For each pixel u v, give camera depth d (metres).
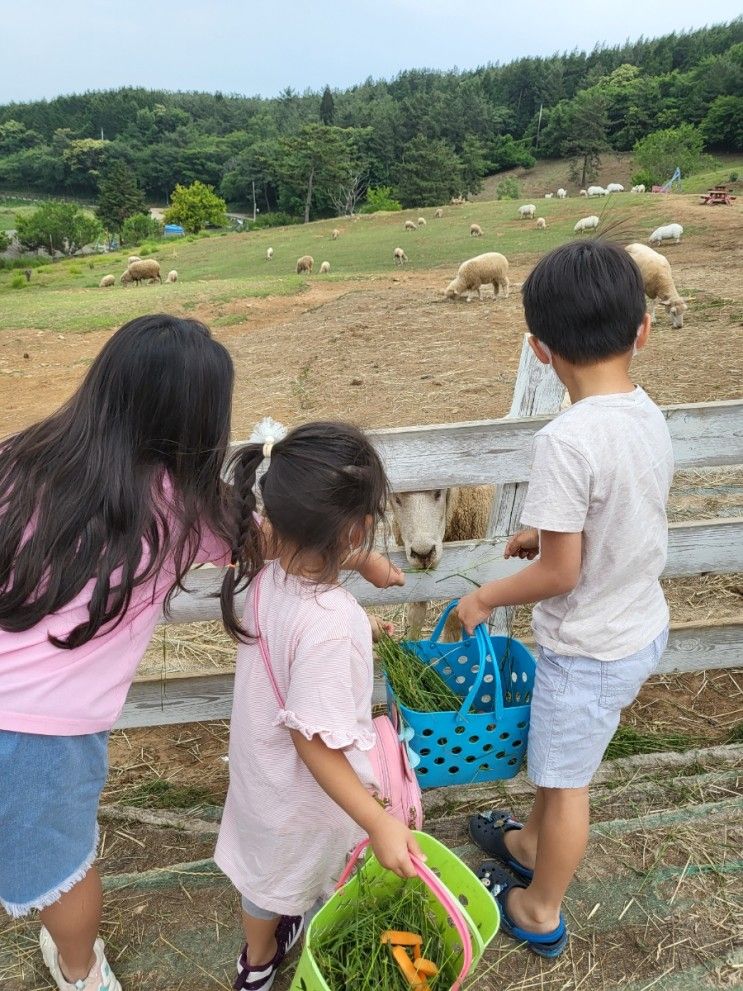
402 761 1.93
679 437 2.64
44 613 1.53
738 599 4.13
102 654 1.65
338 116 150.50
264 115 179.25
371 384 9.55
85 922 1.86
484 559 2.80
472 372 9.65
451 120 121.88
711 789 2.68
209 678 2.78
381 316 14.64
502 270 16.08
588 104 105.44
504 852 2.38
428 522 2.74
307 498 1.54
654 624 1.91
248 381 10.77
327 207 101.38
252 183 123.38
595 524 1.74
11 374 13.42
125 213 110.62
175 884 2.39
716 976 2.04
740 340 9.94
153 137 169.88
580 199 40.03
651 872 2.35
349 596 1.68
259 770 1.78
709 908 2.24
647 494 1.76
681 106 114.94
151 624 1.74
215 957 2.15
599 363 1.76
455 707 2.16
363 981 1.61
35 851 1.67
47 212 87.94
